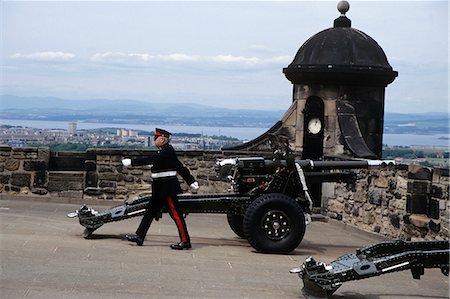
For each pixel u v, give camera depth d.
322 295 7.40
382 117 15.72
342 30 15.94
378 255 7.55
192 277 8.40
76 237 10.88
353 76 15.28
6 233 10.84
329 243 11.80
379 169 12.55
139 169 15.23
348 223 13.67
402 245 7.58
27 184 15.14
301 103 15.70
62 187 15.19
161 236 11.53
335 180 10.94
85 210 10.77
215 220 14.04
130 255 9.59
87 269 8.50
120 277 8.17
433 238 10.86
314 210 14.90
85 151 15.31
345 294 7.98
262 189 10.55
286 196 10.29
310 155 15.62
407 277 9.19
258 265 9.39
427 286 8.66
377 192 12.62
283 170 10.52
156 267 8.88
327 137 15.55
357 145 14.72
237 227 11.41
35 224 11.98
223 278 8.45
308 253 10.64
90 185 15.23
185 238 10.38
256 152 15.67
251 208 10.18
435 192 10.92
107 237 11.02
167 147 10.41
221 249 10.52
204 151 15.55
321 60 15.43
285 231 10.27
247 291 7.84
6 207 13.95
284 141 10.59
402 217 11.77
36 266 8.50
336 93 15.48
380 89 15.67
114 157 15.23
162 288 7.76
